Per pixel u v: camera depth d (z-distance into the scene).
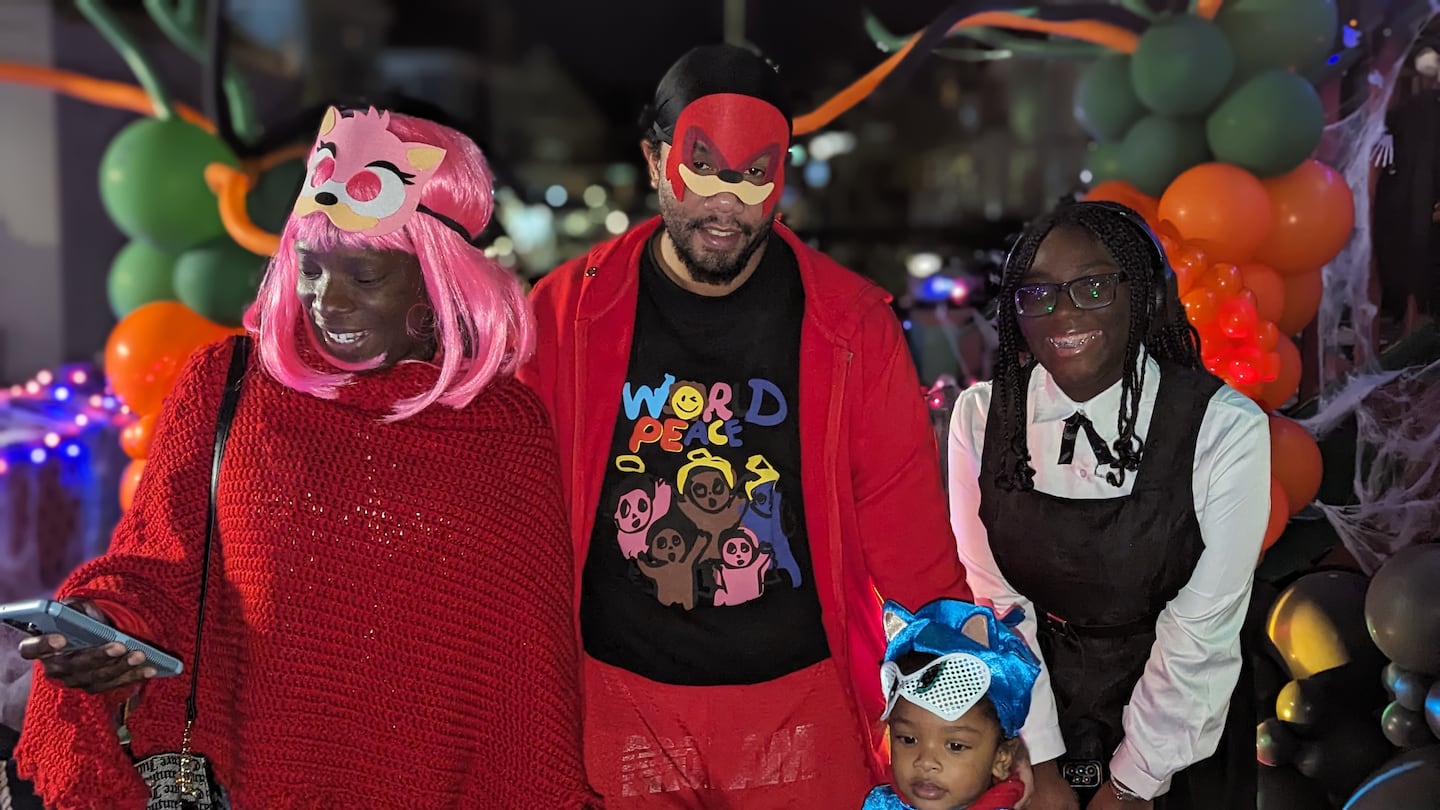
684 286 2.22
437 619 1.80
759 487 2.20
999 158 9.59
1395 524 3.06
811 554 2.24
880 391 2.23
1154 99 3.19
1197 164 3.24
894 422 2.24
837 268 2.28
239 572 1.77
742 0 6.22
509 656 1.84
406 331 1.83
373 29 10.94
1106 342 2.12
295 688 1.76
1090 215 2.14
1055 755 2.29
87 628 1.56
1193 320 2.73
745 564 2.19
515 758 1.86
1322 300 3.37
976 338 4.20
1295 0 3.11
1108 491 2.21
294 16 9.22
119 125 6.23
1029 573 2.28
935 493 2.27
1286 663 2.95
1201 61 3.09
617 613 2.20
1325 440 3.17
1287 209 3.06
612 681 2.20
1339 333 3.33
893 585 2.29
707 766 2.21
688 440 2.20
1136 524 2.18
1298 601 2.94
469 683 1.82
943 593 2.26
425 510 1.80
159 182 3.71
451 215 1.84
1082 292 2.10
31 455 4.48
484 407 1.87
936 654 1.98
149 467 1.84
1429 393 3.01
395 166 1.78
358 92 10.33
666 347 2.21
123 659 1.61
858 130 10.73
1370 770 2.77
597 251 2.27
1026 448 2.26
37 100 6.07
